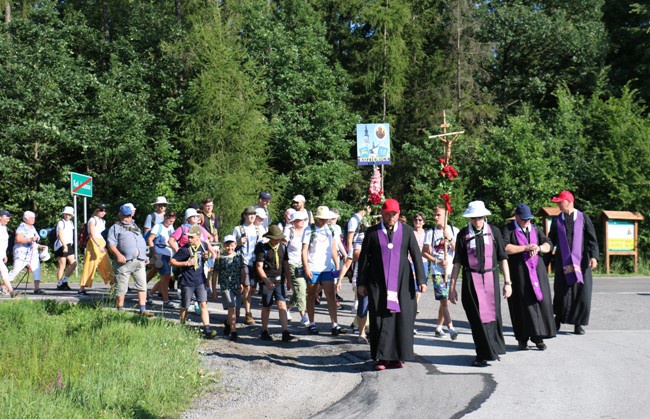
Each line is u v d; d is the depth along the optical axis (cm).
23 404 575
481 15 3431
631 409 630
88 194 1911
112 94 2683
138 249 1134
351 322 1168
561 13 3441
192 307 1219
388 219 812
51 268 2367
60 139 2569
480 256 838
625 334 1041
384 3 3378
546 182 2714
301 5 3184
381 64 3312
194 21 2908
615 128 2783
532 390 705
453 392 703
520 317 916
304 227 1083
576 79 3462
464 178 2989
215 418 622
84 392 630
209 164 2673
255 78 2833
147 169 2684
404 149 3198
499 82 3578
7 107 2477
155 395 653
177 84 2961
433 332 1073
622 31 3572
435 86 3425
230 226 2642
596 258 1039
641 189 2678
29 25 2716
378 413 634
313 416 630
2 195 2623
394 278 801
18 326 981
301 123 3012
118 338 895
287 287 1066
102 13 3338
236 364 836
